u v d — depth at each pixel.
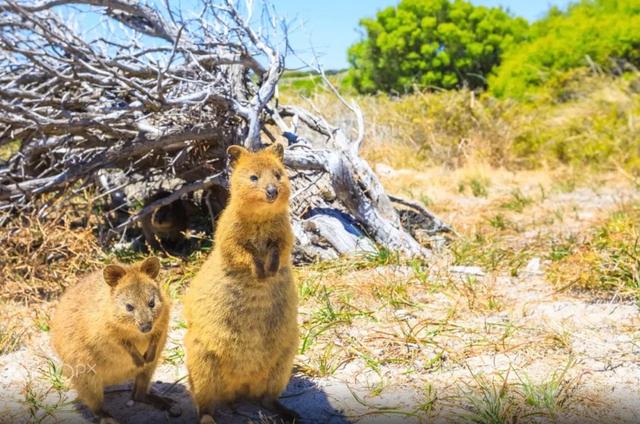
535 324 2.56
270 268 2.02
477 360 2.35
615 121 6.46
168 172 3.50
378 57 13.45
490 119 6.74
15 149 4.19
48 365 2.36
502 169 6.17
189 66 3.34
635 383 2.22
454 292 2.79
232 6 3.36
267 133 3.59
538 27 11.88
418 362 2.36
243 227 2.03
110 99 3.36
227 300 2.02
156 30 3.57
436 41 13.22
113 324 2.05
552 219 3.97
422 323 2.54
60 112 3.07
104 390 2.27
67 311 2.10
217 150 3.39
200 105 3.10
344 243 3.15
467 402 2.15
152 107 3.04
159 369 2.39
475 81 13.16
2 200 3.20
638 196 4.70
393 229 3.24
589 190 5.12
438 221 3.60
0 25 2.90
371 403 2.17
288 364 2.10
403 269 3.02
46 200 3.24
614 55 8.50
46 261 3.01
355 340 2.46
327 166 3.24
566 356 2.36
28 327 2.64
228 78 3.44
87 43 3.06
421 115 6.79
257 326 2.04
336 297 2.76
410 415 2.11
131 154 3.19
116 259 3.10
